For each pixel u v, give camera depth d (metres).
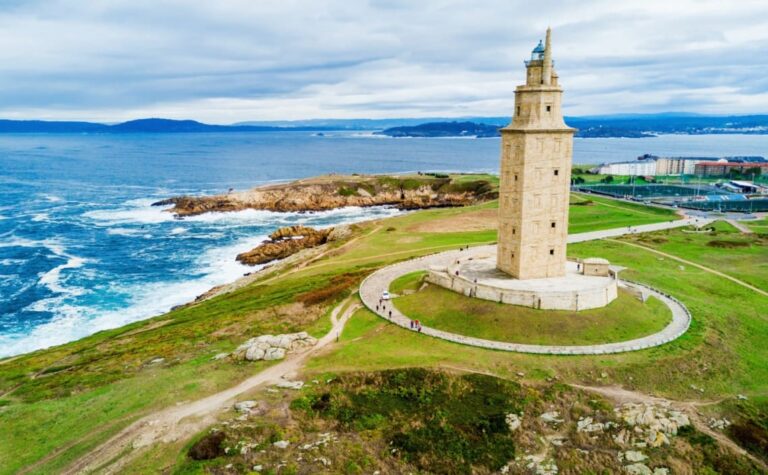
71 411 47.62
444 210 162.25
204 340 64.12
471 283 65.19
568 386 48.28
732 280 82.06
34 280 111.56
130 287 108.19
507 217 67.75
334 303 72.75
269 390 48.41
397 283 78.25
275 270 106.50
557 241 67.38
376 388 48.16
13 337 84.50
